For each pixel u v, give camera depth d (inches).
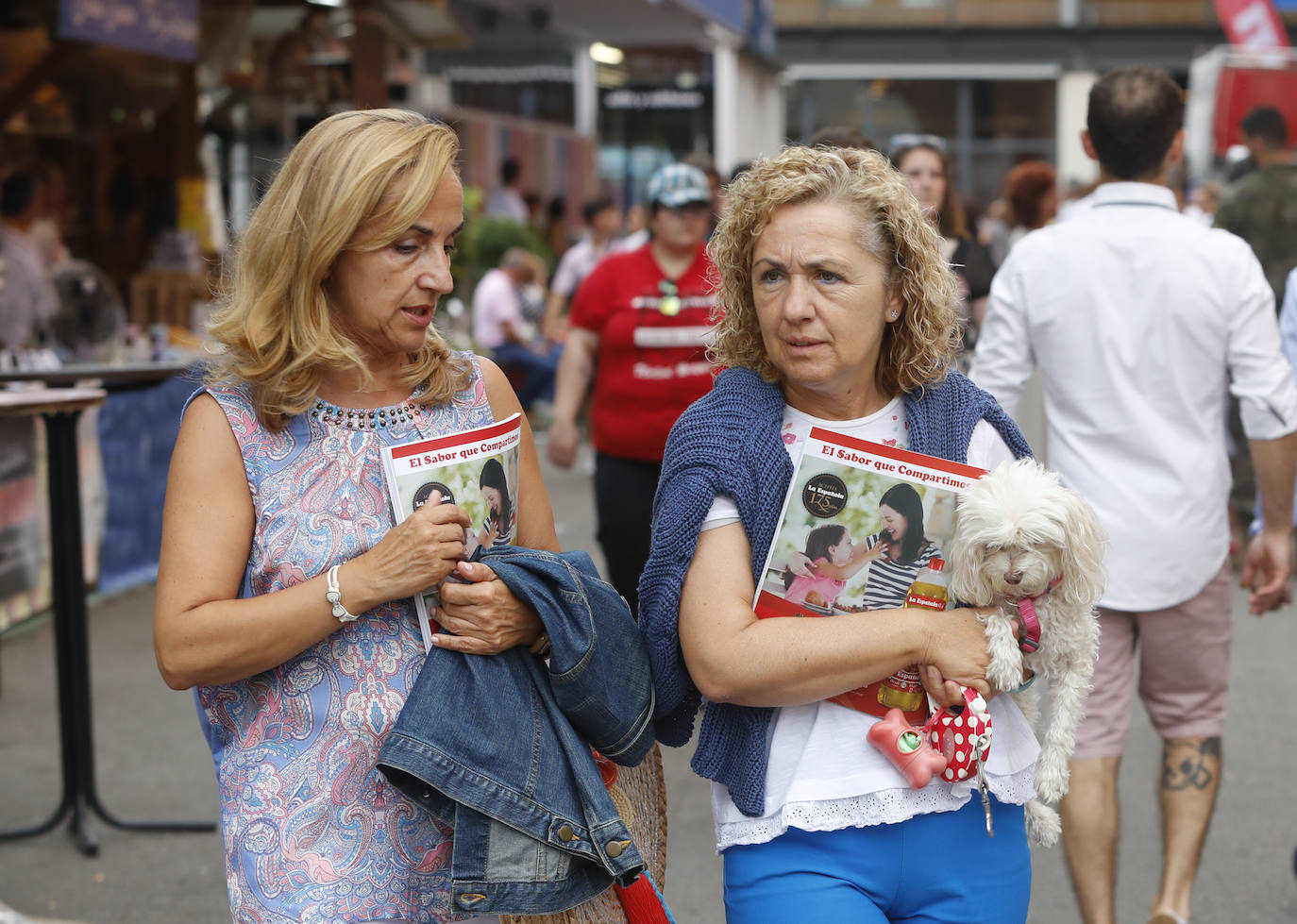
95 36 271.0
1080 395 127.6
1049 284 128.4
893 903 79.6
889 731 76.4
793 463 80.0
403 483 76.3
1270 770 194.9
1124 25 1124.5
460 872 74.3
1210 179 546.3
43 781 192.4
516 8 530.6
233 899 77.4
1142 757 204.8
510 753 75.6
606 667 78.0
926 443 80.3
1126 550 126.1
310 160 75.8
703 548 78.5
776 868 78.6
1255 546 135.8
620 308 190.4
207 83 444.5
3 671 241.3
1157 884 160.2
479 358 85.8
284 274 75.9
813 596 77.5
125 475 296.2
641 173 983.6
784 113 1171.9
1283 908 151.6
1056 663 79.3
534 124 741.3
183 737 210.8
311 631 74.3
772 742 79.4
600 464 194.7
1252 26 608.4
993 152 1168.2
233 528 76.4
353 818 76.5
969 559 75.2
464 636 76.5
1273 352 127.0
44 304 299.6
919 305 78.2
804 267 75.4
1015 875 81.3
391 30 459.8
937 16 1138.0
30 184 321.7
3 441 230.8
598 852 76.1
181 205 428.5
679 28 580.1
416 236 75.8
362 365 76.4
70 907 153.4
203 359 80.4
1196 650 129.5
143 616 278.8
